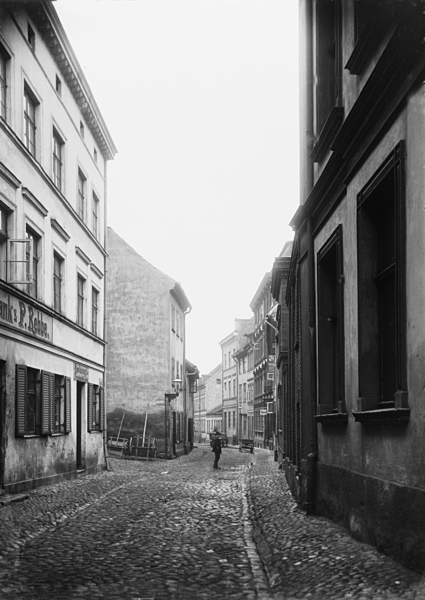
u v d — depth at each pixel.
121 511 12.55
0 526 10.52
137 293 43.19
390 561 6.69
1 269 15.71
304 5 12.85
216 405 97.25
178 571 7.25
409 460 6.52
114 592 6.32
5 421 15.31
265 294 54.44
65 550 8.48
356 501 8.28
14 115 16.39
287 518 10.61
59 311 20.86
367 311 8.30
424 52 6.19
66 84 21.72
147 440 41.22
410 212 6.57
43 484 17.94
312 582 6.23
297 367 14.45
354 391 8.62
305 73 12.49
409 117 6.64
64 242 21.02
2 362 15.35
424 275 6.15
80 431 23.50
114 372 42.47
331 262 11.15
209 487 18.22
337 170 9.70
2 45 15.65
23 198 16.88
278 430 31.64
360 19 8.73
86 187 24.83
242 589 6.48
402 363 6.64
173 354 44.56
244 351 67.38
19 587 6.51
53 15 18.48
